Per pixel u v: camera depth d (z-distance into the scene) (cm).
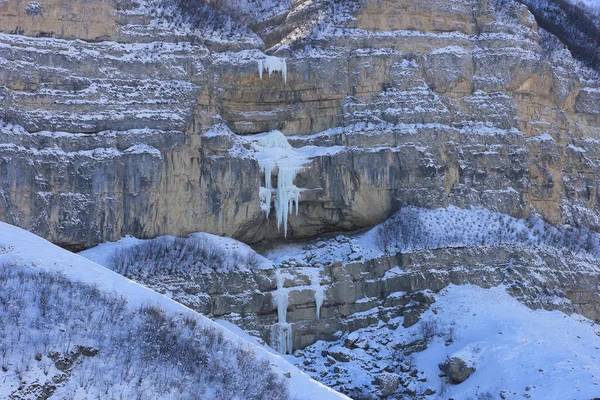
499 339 6669
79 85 7244
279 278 7219
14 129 6912
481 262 7481
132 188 7162
